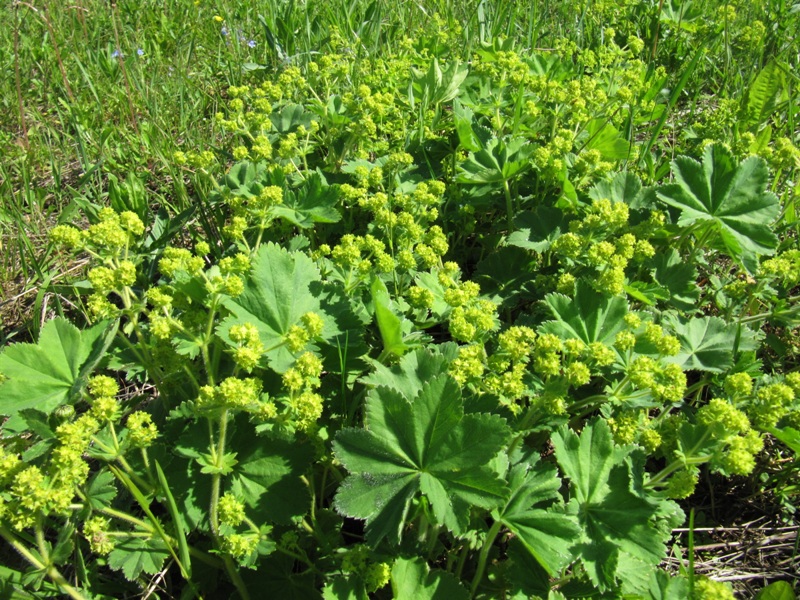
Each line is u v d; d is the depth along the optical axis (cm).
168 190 54
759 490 38
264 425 30
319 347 34
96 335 33
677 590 28
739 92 63
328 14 74
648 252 39
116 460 32
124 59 72
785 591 29
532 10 71
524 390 32
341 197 45
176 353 33
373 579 28
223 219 50
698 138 55
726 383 31
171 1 86
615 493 30
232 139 59
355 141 52
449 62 58
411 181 49
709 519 37
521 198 48
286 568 31
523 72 54
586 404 34
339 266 38
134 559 30
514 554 30
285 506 31
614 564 28
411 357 32
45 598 30
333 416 34
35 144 63
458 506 27
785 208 48
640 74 60
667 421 33
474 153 47
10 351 31
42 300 47
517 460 31
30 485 26
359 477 27
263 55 75
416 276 39
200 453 30
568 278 37
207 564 32
